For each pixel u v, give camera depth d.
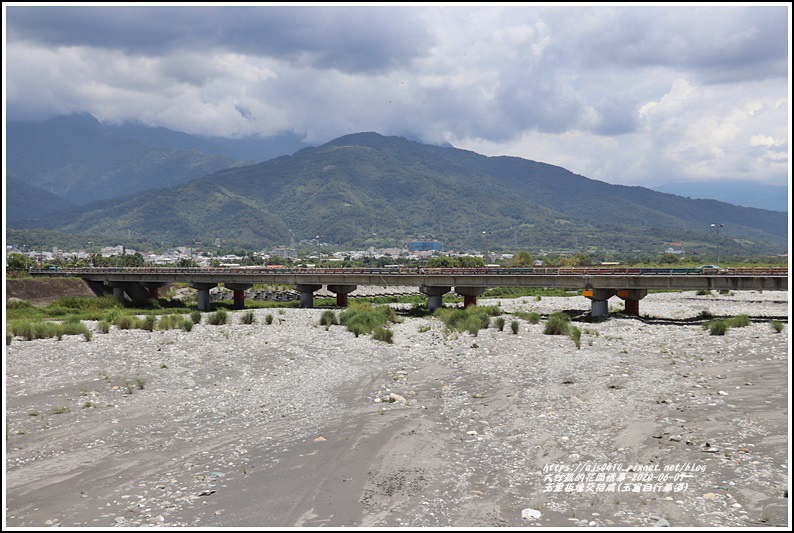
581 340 46.94
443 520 16.08
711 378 32.47
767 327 52.47
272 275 100.69
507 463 20.22
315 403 28.64
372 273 93.12
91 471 20.08
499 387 31.27
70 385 32.44
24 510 17.02
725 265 159.50
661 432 22.86
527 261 188.50
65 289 104.25
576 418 25.16
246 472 19.80
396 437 23.03
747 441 21.67
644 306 87.50
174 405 28.41
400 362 39.03
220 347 44.38
